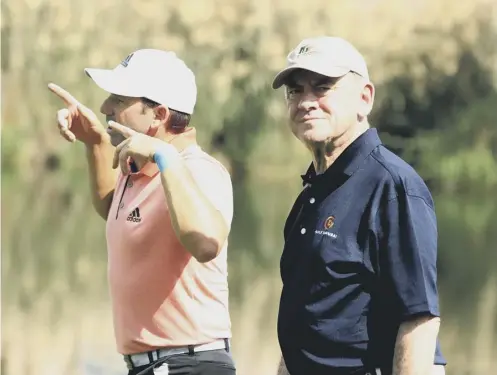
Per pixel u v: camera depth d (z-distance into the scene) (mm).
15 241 46688
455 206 61312
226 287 12617
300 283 10945
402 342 10414
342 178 10859
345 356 10664
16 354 24016
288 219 11672
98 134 14117
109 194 14312
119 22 59156
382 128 64688
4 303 31125
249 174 64812
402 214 10445
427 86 63469
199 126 62031
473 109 64188
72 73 58000
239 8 61156
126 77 12445
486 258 44469
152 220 12039
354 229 10648
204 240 11156
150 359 12188
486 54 63375
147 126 12508
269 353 25422
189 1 60250
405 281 10320
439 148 64500
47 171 63781
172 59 12703
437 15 62906
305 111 11039
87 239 48094
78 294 32969
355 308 10609
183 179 11273
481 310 32969
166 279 12062
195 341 12125
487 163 63875
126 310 12289
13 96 59688
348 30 61312
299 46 11156
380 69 62250
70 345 24688
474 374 24938
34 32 58188
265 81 61469
